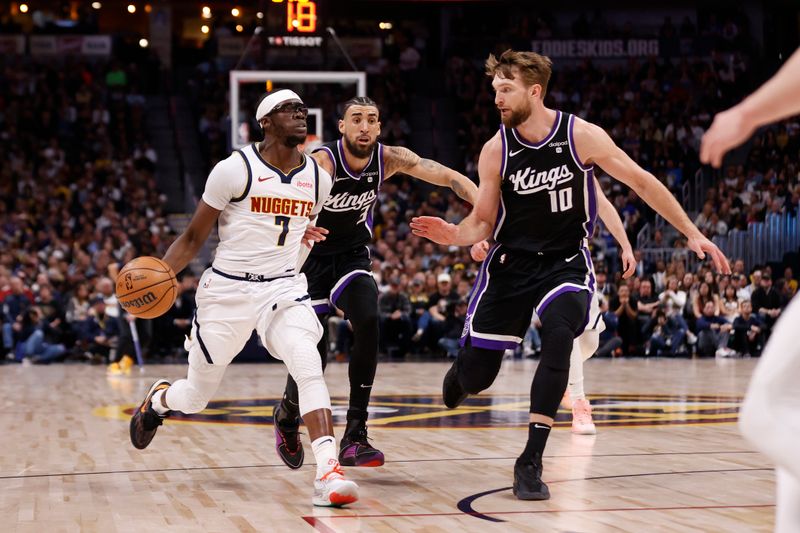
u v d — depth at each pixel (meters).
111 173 23.11
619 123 24.92
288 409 5.21
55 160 23.36
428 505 4.43
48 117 24.52
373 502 4.50
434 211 21.20
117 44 27.72
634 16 28.08
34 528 3.94
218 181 4.66
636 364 15.59
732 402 9.51
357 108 5.45
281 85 18.16
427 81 27.83
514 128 5.01
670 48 26.92
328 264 5.71
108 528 3.95
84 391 10.72
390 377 12.70
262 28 16.77
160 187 24.47
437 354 17.36
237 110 17.12
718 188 22.06
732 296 17.83
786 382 1.93
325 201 5.18
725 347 17.44
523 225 5.07
